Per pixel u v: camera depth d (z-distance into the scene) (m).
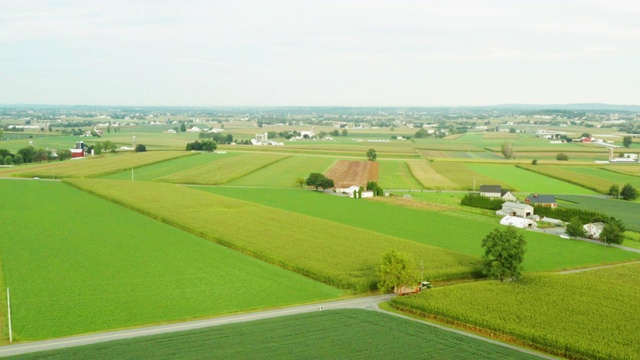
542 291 93.00
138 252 114.31
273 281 98.38
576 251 131.75
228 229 133.50
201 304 85.69
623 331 75.81
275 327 76.44
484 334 78.06
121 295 88.88
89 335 73.06
